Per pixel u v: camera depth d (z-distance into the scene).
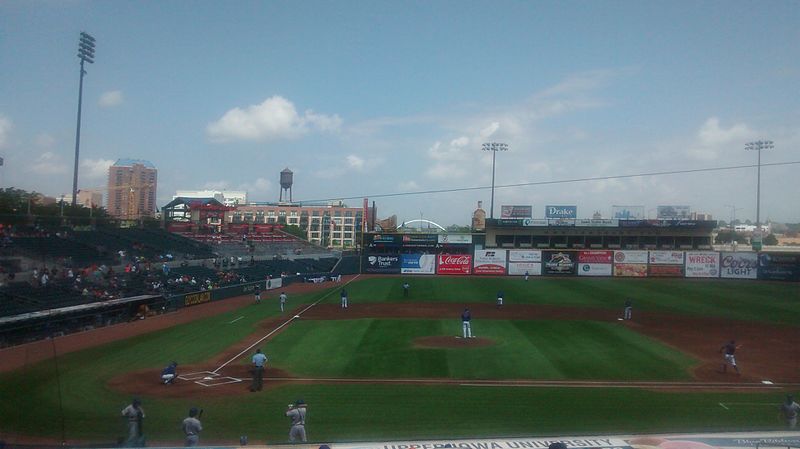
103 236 61.94
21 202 61.78
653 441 12.16
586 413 20.64
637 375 26.77
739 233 179.12
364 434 18.16
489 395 23.12
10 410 20.44
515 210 105.44
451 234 90.62
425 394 23.27
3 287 39.91
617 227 89.38
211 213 96.81
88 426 18.86
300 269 83.31
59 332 36.94
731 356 27.44
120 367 27.78
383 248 91.12
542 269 83.69
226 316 45.97
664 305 53.41
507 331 38.59
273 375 26.44
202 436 18.06
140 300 45.53
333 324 41.47
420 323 41.88
